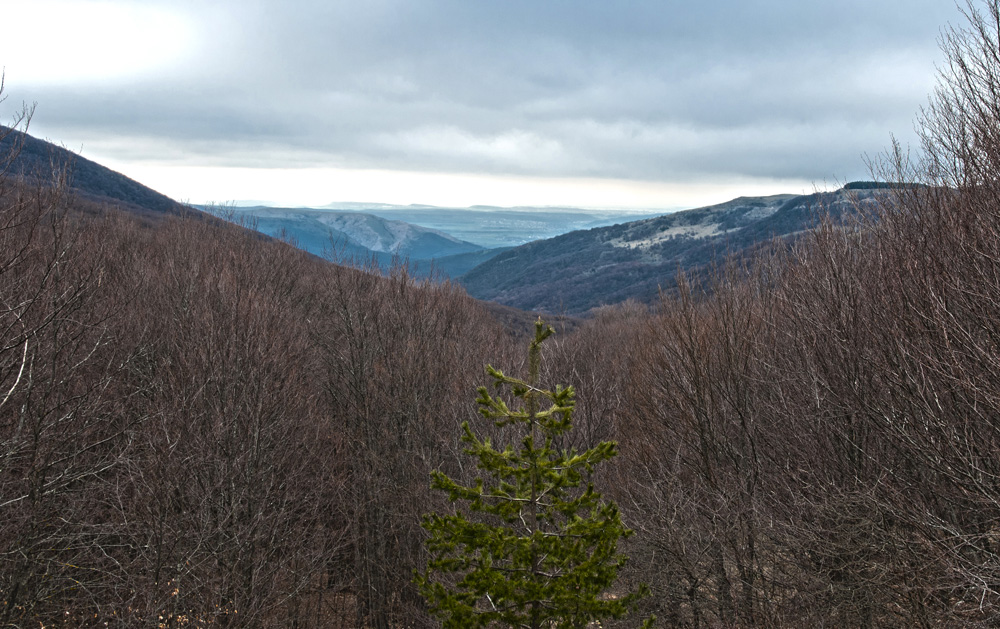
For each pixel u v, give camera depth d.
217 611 12.98
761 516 12.85
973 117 9.62
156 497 12.95
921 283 9.62
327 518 19.94
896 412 10.62
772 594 12.31
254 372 15.80
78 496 13.32
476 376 20.17
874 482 11.28
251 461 15.19
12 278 10.77
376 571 19.94
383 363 20.98
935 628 9.62
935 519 9.22
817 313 12.91
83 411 12.52
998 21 9.19
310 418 18.66
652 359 17.58
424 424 19.98
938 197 10.38
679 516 13.66
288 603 17.28
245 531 14.30
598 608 7.15
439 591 7.36
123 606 13.09
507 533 7.83
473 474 17.38
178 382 15.41
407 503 19.03
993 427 8.32
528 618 7.35
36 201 10.27
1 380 10.40
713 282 15.61
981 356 8.28
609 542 7.45
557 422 7.68
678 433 15.33
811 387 12.84
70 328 12.69
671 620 13.95
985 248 8.70
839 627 11.44
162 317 18.06
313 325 22.98
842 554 11.45
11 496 11.88
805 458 13.12
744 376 14.18
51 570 12.31
